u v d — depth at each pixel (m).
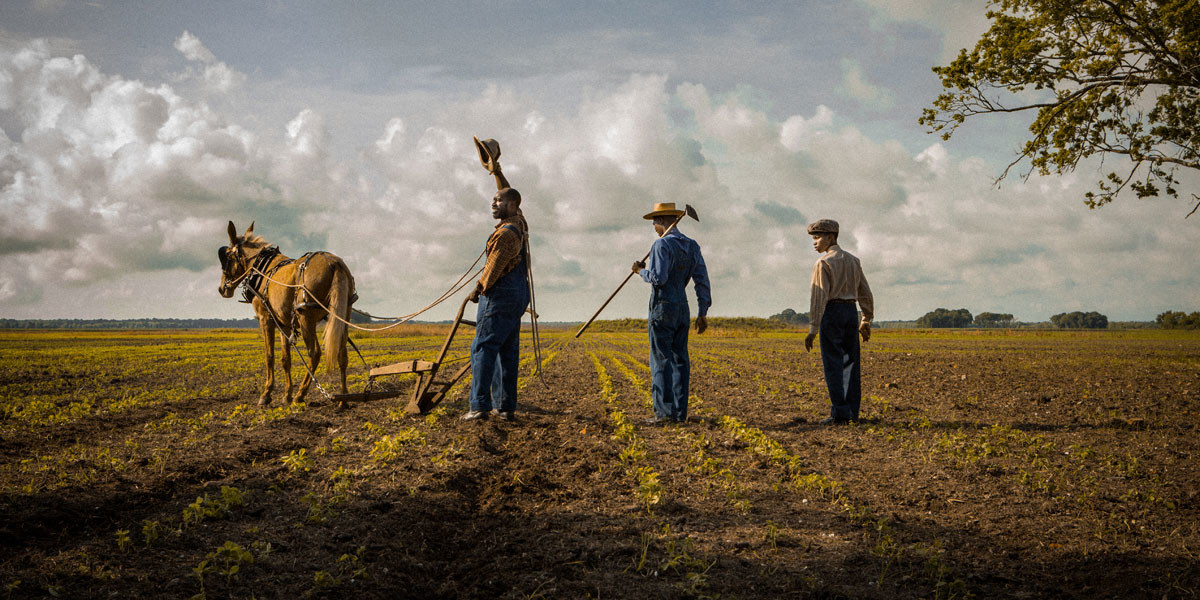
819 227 8.16
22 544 3.60
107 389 12.95
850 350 8.20
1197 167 15.91
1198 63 14.77
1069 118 16.47
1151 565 3.47
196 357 24.52
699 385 13.44
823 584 3.20
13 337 66.44
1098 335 75.62
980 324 198.25
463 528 4.14
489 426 7.71
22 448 6.62
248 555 3.33
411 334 74.38
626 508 4.46
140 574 3.20
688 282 8.35
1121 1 15.15
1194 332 95.06
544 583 3.20
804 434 7.41
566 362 21.16
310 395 11.00
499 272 7.84
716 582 3.21
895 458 6.09
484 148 8.24
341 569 3.35
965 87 17.05
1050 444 6.43
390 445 6.00
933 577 3.33
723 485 5.07
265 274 9.81
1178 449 6.45
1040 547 3.78
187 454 5.96
